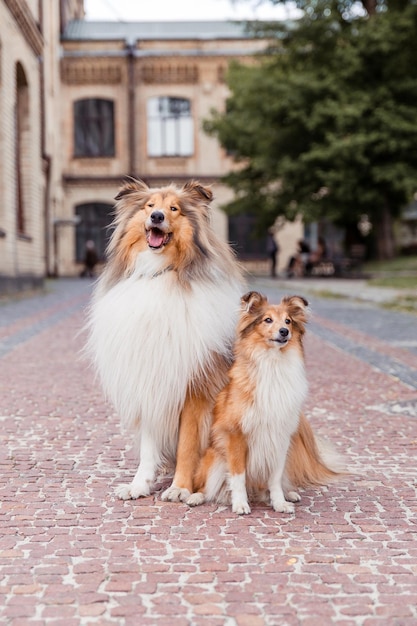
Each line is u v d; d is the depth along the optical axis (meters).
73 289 26.84
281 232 42.56
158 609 3.19
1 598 3.29
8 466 5.40
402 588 3.42
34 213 25.30
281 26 30.64
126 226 4.82
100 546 3.90
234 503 4.51
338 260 31.19
